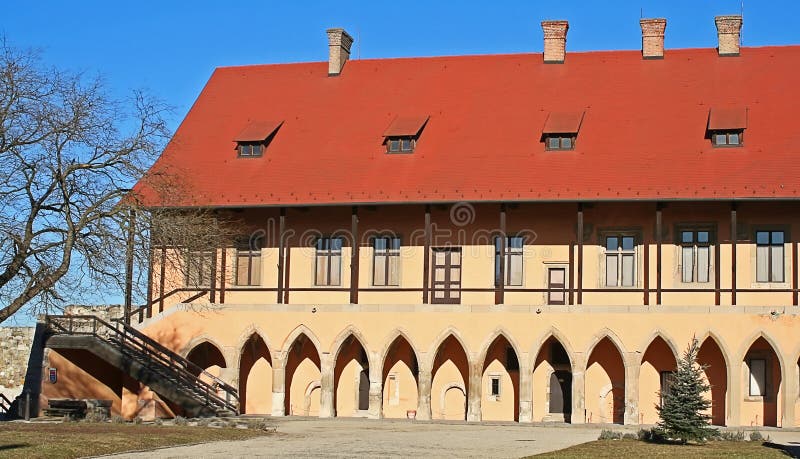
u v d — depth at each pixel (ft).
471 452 97.86
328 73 167.94
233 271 154.61
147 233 128.57
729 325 134.51
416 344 142.10
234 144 158.51
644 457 93.66
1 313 119.44
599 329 137.39
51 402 135.33
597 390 142.31
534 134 149.48
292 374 151.02
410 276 150.41
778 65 152.76
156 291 156.04
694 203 142.72
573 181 140.97
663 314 136.05
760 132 142.92
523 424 136.05
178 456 92.17
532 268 147.02
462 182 143.95
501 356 145.18
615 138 146.51
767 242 141.59
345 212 152.97
